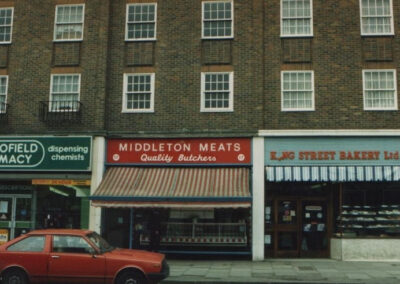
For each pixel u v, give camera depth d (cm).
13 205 1850
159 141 1808
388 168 1706
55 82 1889
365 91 1777
